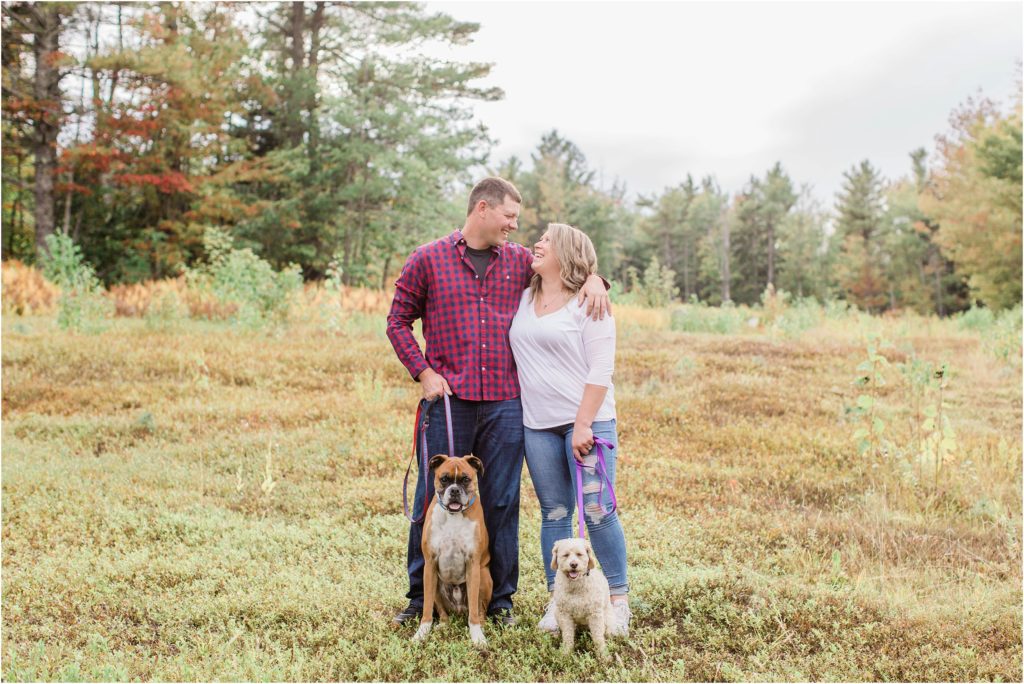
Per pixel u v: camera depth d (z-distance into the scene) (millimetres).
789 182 69188
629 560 4883
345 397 9859
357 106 26891
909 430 8547
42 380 10094
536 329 3900
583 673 3443
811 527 5648
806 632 3988
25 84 23047
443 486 3682
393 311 4070
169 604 4180
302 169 26516
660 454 7625
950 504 6266
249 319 14531
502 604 4066
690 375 11781
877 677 3533
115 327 14547
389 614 4094
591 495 3834
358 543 5102
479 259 4031
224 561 4750
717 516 5859
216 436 8023
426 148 27922
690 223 74438
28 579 4441
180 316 16109
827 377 11984
